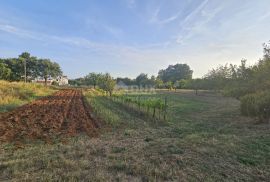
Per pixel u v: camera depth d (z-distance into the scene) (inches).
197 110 890.1
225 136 398.6
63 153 296.4
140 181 218.5
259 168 255.4
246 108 631.8
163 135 425.1
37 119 568.7
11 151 304.3
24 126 479.2
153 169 243.0
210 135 410.9
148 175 231.1
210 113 792.9
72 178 215.0
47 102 1013.8
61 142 357.1
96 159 274.7
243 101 655.8
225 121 600.1
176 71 5418.3
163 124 555.8
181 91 2741.1
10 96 962.7
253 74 683.4
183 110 880.9
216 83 1604.3
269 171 247.1
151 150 314.2
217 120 623.8
